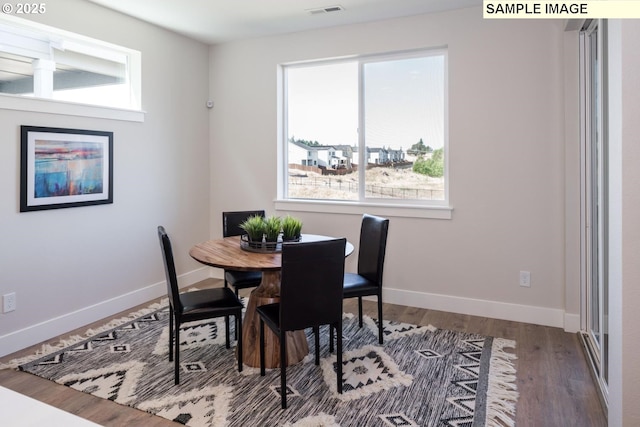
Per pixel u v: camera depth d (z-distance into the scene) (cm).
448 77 353
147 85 382
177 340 240
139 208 382
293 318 219
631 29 158
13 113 283
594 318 272
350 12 354
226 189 456
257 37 425
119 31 352
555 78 319
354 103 403
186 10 348
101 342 299
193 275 448
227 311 250
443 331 320
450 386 239
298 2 331
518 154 334
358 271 326
